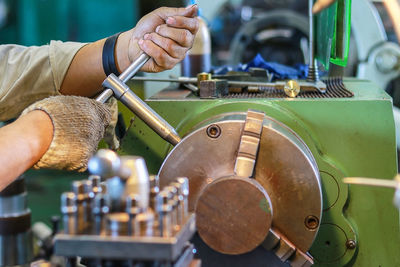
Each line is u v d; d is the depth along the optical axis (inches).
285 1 135.6
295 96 48.0
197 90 52.9
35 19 128.0
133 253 26.4
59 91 56.4
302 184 36.9
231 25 133.9
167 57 48.4
